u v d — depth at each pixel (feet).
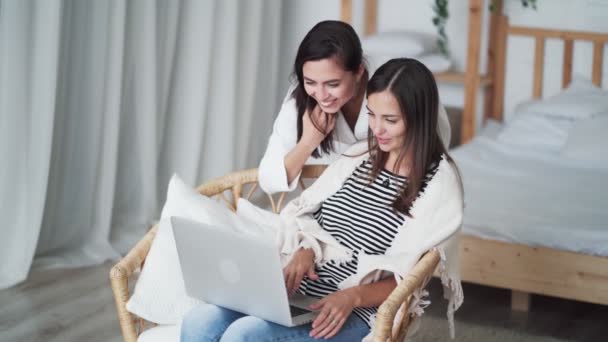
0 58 9.28
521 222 9.11
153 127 11.38
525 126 12.64
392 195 6.03
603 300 8.66
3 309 9.00
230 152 12.62
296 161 6.49
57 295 9.46
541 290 8.93
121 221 11.53
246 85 12.92
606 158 11.39
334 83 5.98
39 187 9.67
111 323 8.82
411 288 5.30
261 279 5.24
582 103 12.53
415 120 5.70
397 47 13.57
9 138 9.45
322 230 6.21
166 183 12.28
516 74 14.02
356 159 6.37
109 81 10.51
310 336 5.48
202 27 11.75
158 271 6.07
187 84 11.96
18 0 9.21
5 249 9.65
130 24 10.96
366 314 5.82
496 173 11.07
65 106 10.32
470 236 9.14
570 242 8.75
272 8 13.33
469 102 13.00
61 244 10.64
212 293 5.71
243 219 6.57
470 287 10.14
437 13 13.84
